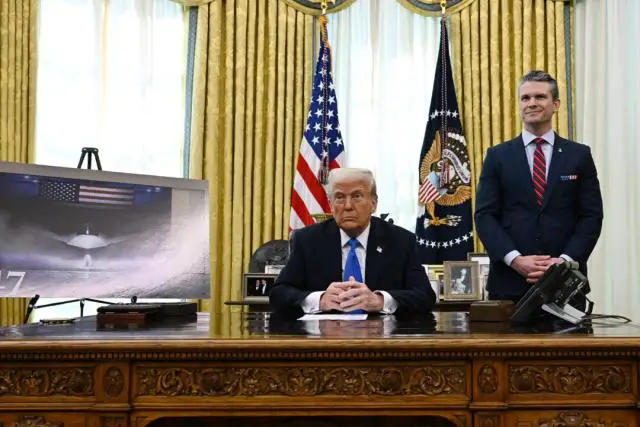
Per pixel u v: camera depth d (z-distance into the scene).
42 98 4.76
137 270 2.23
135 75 4.96
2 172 2.12
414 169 5.20
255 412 1.57
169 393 1.57
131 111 4.95
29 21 4.65
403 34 5.25
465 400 1.58
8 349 1.54
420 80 5.25
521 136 2.82
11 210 2.11
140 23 4.98
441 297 4.05
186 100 5.05
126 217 2.25
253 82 5.09
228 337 1.59
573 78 5.13
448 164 5.01
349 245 2.47
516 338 1.57
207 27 5.07
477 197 2.83
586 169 2.70
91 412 1.57
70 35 4.84
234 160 5.02
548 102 2.72
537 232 2.68
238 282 4.93
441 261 4.96
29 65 4.64
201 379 1.58
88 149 3.50
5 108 4.54
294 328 1.83
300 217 4.89
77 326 1.94
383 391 1.58
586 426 1.58
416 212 5.16
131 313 2.08
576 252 2.58
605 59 4.98
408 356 1.58
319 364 1.58
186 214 2.33
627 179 4.88
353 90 5.21
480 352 1.58
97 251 2.19
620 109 4.89
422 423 1.81
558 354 1.58
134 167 4.94
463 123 5.14
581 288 2.17
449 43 5.21
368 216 2.41
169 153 5.05
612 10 4.95
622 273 4.81
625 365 1.59
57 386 1.58
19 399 1.57
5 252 2.09
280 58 5.09
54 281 2.13
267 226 5.00
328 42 5.13
